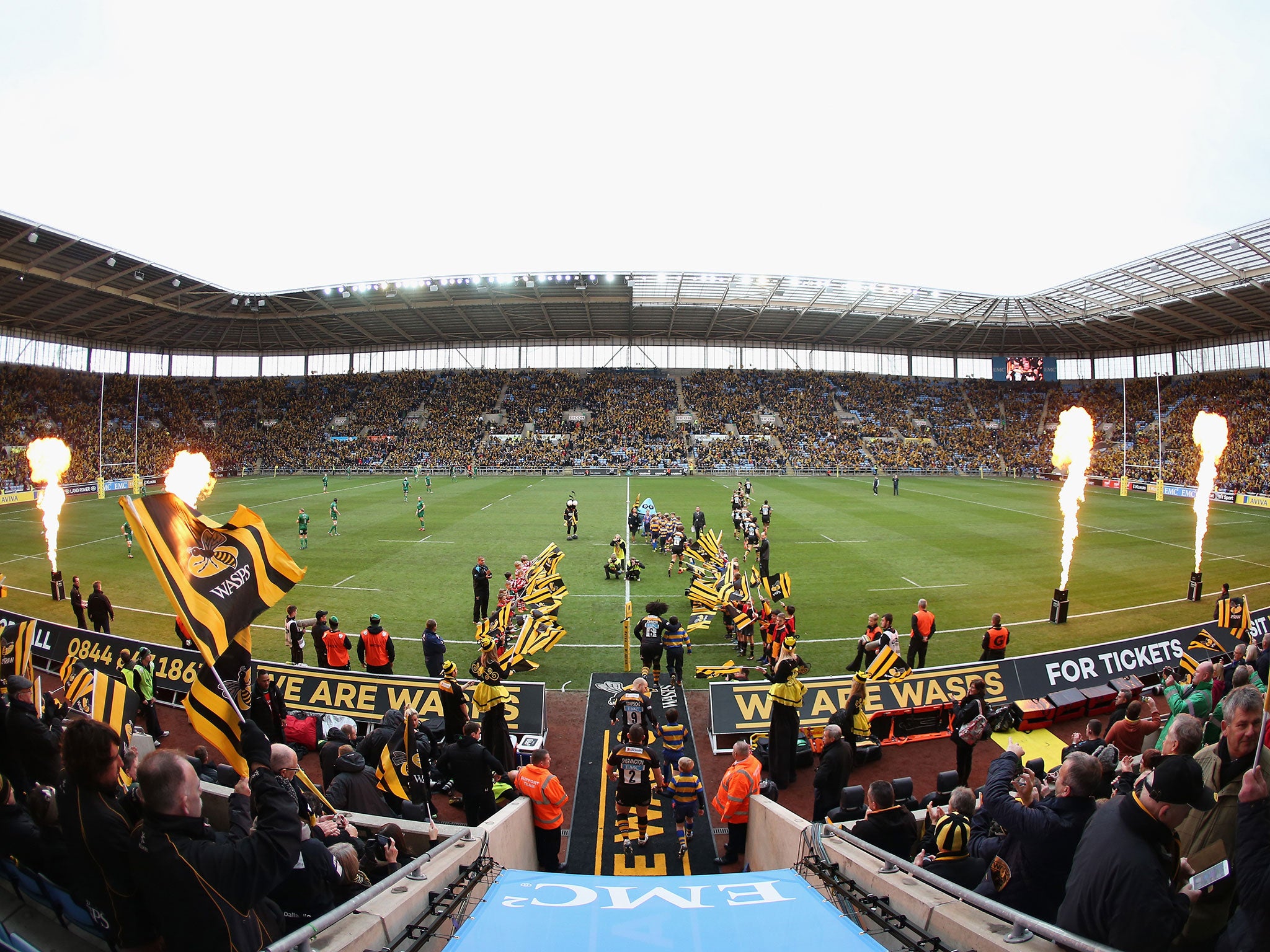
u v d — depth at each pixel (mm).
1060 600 20906
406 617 21484
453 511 44656
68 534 35938
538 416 81625
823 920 4906
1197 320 65250
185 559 5215
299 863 5027
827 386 86562
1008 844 5012
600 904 5301
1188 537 35875
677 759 11406
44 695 12438
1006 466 77062
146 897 3525
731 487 59406
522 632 17469
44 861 4180
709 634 20234
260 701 10875
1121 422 76000
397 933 4617
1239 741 4227
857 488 59375
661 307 69062
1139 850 3479
